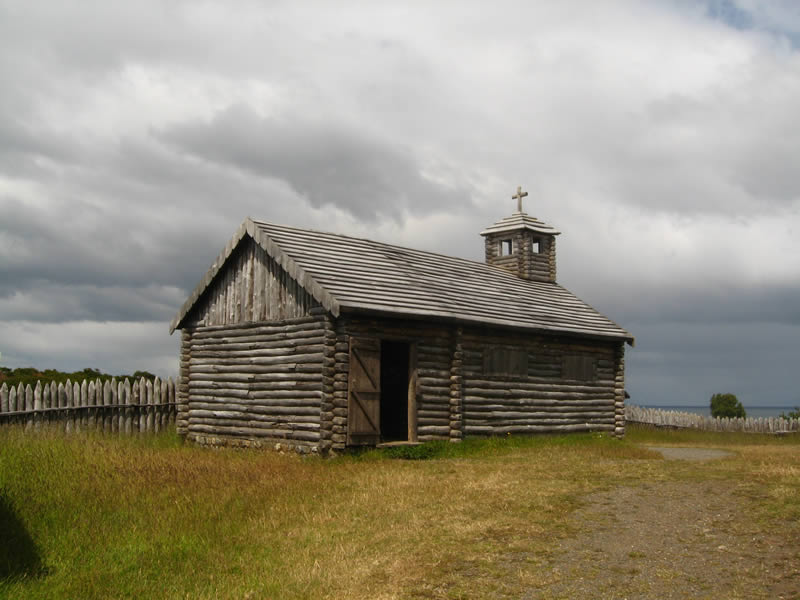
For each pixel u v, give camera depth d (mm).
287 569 9641
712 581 8656
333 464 17141
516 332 22969
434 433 20328
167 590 8961
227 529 11297
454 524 11273
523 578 8969
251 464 16000
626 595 8383
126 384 23375
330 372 18469
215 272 22109
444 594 8609
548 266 30875
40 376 27500
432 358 20578
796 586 8344
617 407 26828
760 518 10828
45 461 14453
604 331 26406
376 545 10500
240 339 21391
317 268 19500
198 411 22453
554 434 24188
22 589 8734
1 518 11117
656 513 11516
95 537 10648
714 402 61469
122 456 15883
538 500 12531
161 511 11914
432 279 23328
